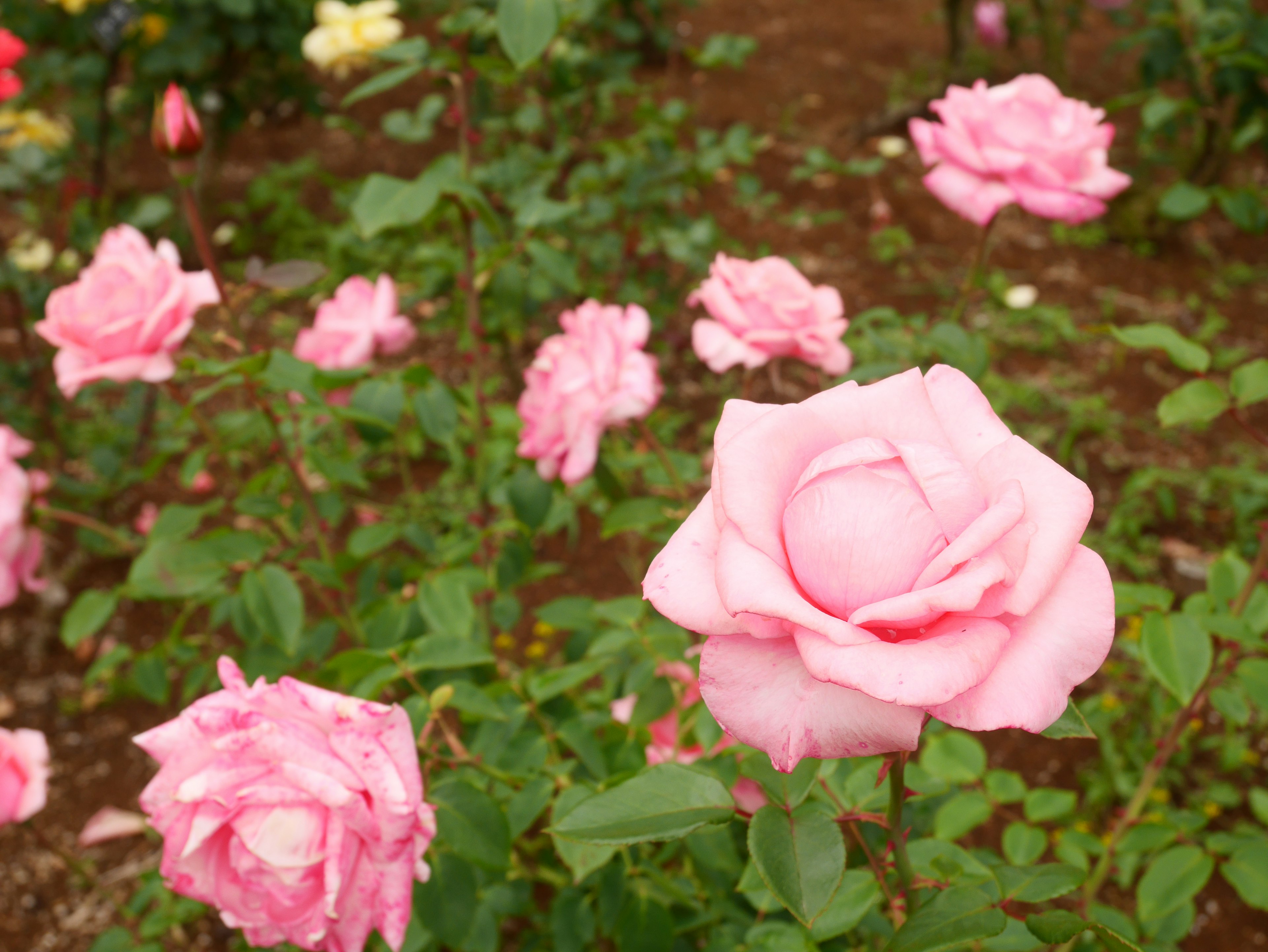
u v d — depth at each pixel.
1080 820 1.07
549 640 1.28
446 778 0.62
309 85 1.81
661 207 1.45
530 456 0.80
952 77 2.41
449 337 1.76
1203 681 0.62
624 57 1.51
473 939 0.71
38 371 1.32
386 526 0.84
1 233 1.68
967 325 1.79
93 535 1.27
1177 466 1.51
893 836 0.51
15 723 1.20
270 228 1.96
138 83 1.67
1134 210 1.99
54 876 1.07
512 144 1.53
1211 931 1.02
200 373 0.72
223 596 0.84
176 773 0.53
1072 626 0.42
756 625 0.42
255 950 0.67
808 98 2.57
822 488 0.42
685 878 0.73
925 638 0.42
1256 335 1.74
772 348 0.74
